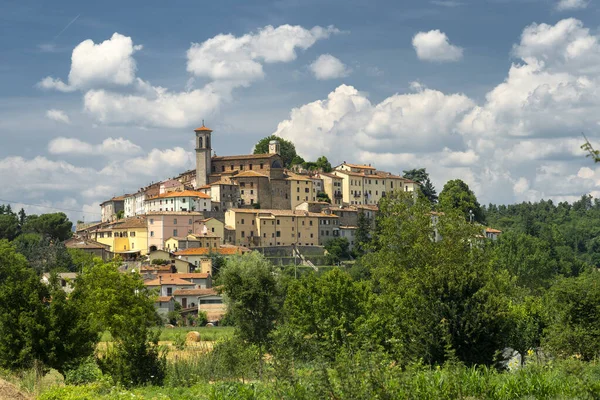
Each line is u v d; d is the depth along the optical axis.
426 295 52.75
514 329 60.69
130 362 55.47
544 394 40.09
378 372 35.53
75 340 56.94
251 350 65.31
